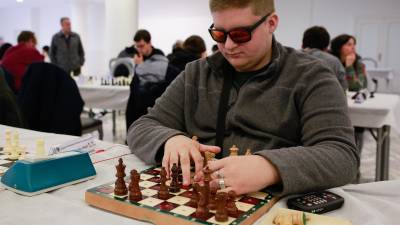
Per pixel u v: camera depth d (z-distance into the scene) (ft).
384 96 10.80
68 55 21.42
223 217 2.16
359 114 8.14
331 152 2.96
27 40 14.98
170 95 4.36
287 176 2.66
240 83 4.02
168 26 32.78
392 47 26.99
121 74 15.55
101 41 39.22
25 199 2.66
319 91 3.50
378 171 8.49
